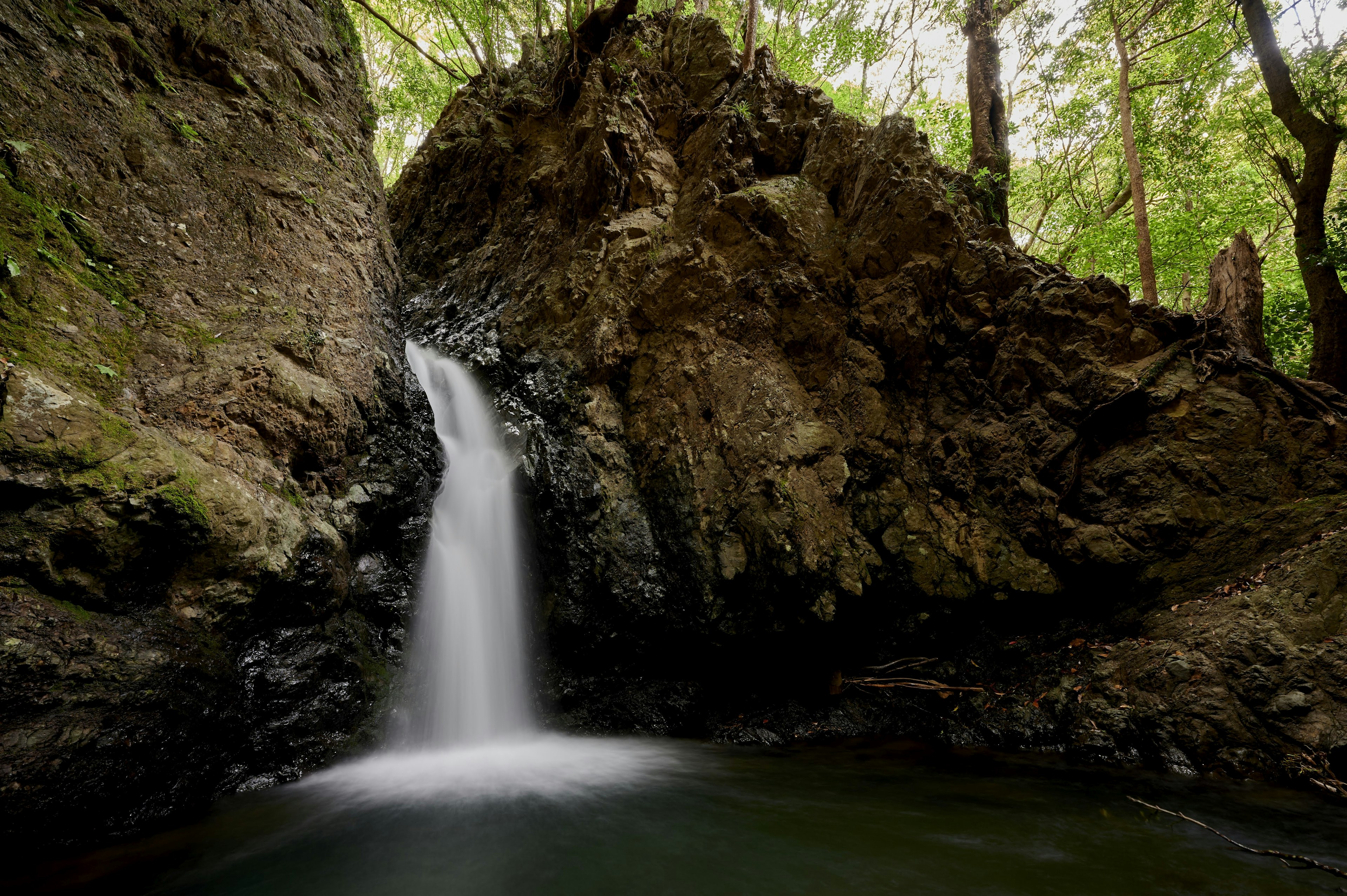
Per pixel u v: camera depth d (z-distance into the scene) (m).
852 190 8.55
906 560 6.99
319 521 5.60
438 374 9.08
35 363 4.17
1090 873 3.48
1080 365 7.07
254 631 4.96
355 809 4.52
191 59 6.83
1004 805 4.57
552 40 12.93
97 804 3.78
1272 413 6.50
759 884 3.45
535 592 7.15
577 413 7.88
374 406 6.90
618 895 3.37
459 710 6.43
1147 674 5.80
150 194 5.71
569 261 9.32
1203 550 6.22
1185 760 5.23
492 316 9.91
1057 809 4.46
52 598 3.82
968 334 7.75
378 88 15.04
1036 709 6.25
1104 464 6.87
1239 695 5.27
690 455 7.38
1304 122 8.18
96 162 5.39
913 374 7.82
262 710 4.91
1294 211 12.33
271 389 5.59
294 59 8.03
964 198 8.82
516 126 12.09
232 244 6.22
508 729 6.70
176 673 4.25
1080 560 6.57
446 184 12.95
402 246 13.16
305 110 8.01
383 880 3.53
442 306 11.23
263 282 6.29
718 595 6.68
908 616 7.03
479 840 4.05
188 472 4.51
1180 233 12.34
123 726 3.91
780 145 9.34
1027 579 6.66
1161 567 6.32
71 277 4.75
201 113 6.58
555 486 7.30
